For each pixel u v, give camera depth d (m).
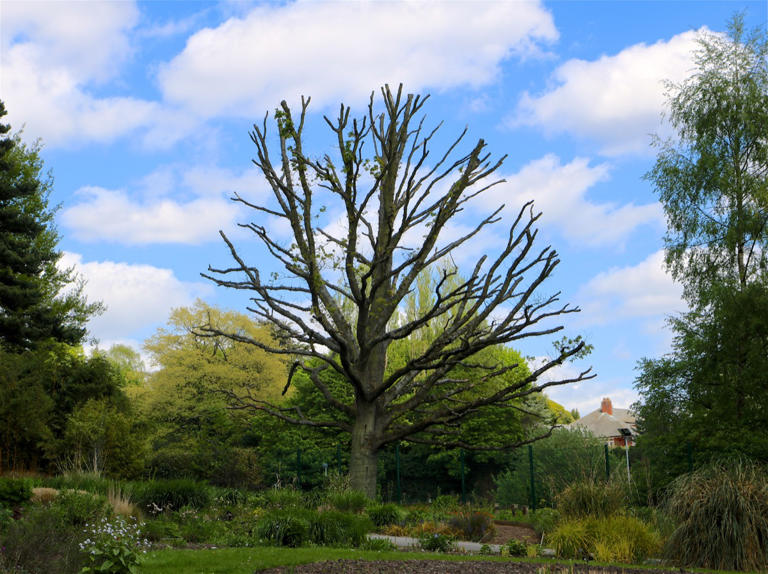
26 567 7.92
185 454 26.08
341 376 35.03
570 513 14.28
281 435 33.38
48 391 28.05
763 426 21.27
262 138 17.89
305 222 16.86
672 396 23.62
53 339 31.59
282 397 34.66
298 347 19.41
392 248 16.70
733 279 23.95
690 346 23.23
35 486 16.86
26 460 25.31
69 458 22.98
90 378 29.20
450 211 17.50
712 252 25.77
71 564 8.13
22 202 33.69
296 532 12.44
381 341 17.38
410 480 35.91
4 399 24.59
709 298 23.56
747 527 11.05
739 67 26.05
